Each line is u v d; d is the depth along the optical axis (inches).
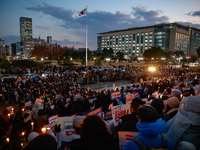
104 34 5748.0
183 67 1910.7
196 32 5354.3
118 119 117.7
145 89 529.3
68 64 2201.0
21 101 472.1
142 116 59.1
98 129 56.2
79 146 54.0
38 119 191.2
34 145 52.6
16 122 198.2
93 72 1278.3
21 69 1465.3
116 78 1218.0
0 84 847.7
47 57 5004.9
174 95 162.1
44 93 536.1
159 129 56.2
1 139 123.9
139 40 4712.1
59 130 114.1
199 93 122.7
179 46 4539.9
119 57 3560.5
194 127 62.6
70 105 208.1
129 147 57.3
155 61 3309.5
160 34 4298.7
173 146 63.9
